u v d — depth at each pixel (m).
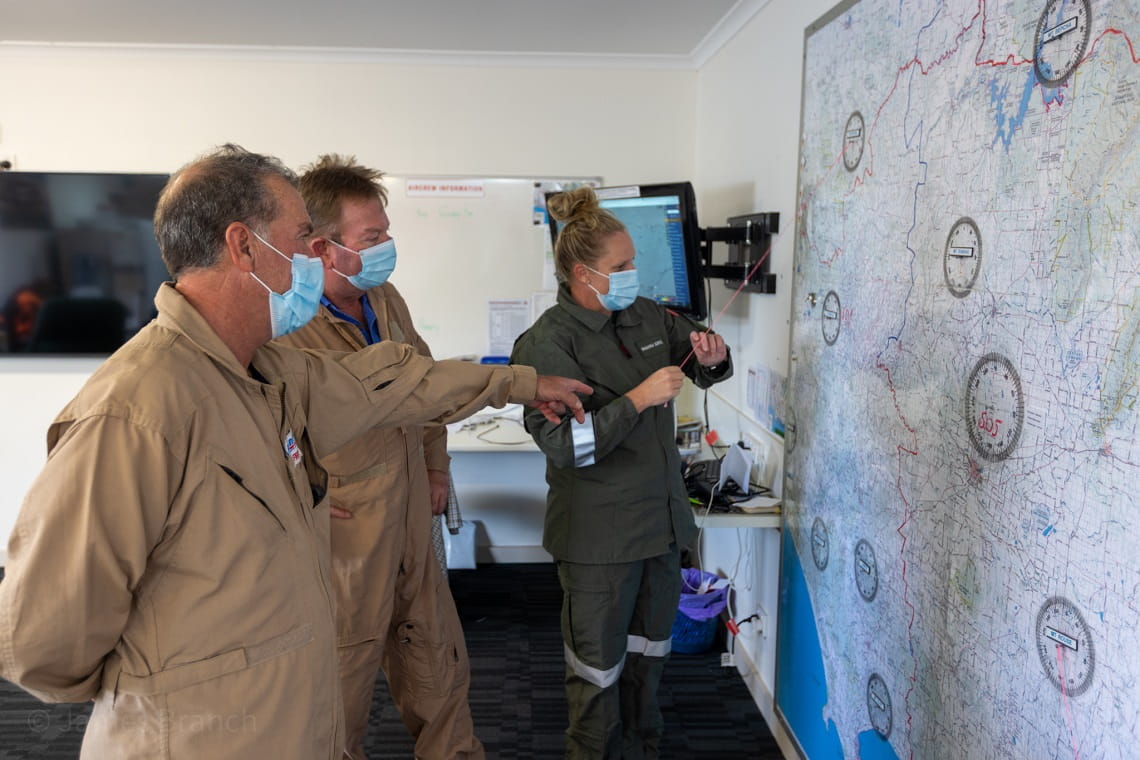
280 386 1.24
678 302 2.95
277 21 3.24
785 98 2.52
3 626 0.95
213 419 1.06
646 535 1.98
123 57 3.68
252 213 1.11
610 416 1.82
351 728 1.82
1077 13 1.13
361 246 1.79
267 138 3.79
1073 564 1.16
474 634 3.30
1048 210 1.20
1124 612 1.05
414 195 3.88
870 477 1.83
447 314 3.97
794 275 2.34
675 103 3.88
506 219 3.91
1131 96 1.03
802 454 2.26
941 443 1.52
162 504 1.00
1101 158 1.09
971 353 1.42
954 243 1.47
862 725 1.88
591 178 3.91
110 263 3.75
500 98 3.84
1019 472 1.28
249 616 1.07
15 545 0.98
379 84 3.79
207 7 3.05
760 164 2.80
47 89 3.69
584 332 1.97
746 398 2.96
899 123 1.67
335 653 1.22
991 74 1.35
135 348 1.06
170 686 1.04
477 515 4.09
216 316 1.12
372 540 1.76
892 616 1.73
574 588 2.02
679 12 3.07
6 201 3.67
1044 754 1.22
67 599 0.95
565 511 2.01
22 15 3.15
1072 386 1.15
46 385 3.86
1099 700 1.10
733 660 3.02
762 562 2.74
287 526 1.13
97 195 3.70
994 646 1.36
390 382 1.43
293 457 1.21
